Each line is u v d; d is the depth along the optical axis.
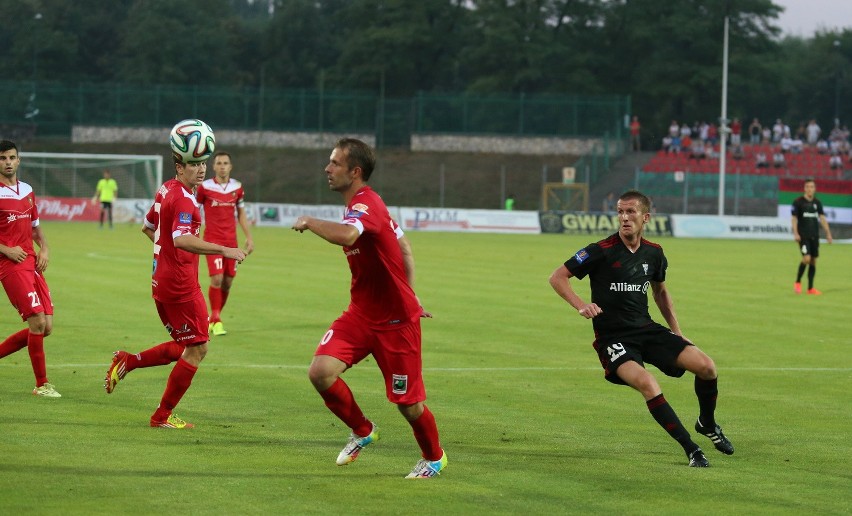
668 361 13.25
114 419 14.79
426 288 35.09
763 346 23.58
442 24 135.50
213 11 153.62
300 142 111.19
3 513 10.15
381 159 108.44
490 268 44.00
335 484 11.55
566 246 61.50
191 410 15.62
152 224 15.04
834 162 102.56
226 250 13.78
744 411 16.39
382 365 12.00
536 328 25.77
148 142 110.50
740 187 90.38
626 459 13.04
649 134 126.69
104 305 28.47
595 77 127.25
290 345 22.36
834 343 24.16
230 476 11.78
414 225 82.44
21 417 14.66
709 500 11.17
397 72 132.88
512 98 109.31
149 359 14.98
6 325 24.27
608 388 18.08
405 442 13.81
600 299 13.42
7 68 138.00
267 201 102.31
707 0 126.88
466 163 107.50
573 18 131.25
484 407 16.28
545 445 13.76
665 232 79.44
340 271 41.06
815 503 11.13
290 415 15.35
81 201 82.06
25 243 16.41
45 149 109.25
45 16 142.25
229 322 26.06
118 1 151.62
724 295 34.78
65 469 11.89
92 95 110.62
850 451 13.70
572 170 93.31
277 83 144.50
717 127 124.12
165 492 11.06
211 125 111.38
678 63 126.69
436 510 10.61
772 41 130.62
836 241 81.12
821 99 161.38
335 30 153.75
